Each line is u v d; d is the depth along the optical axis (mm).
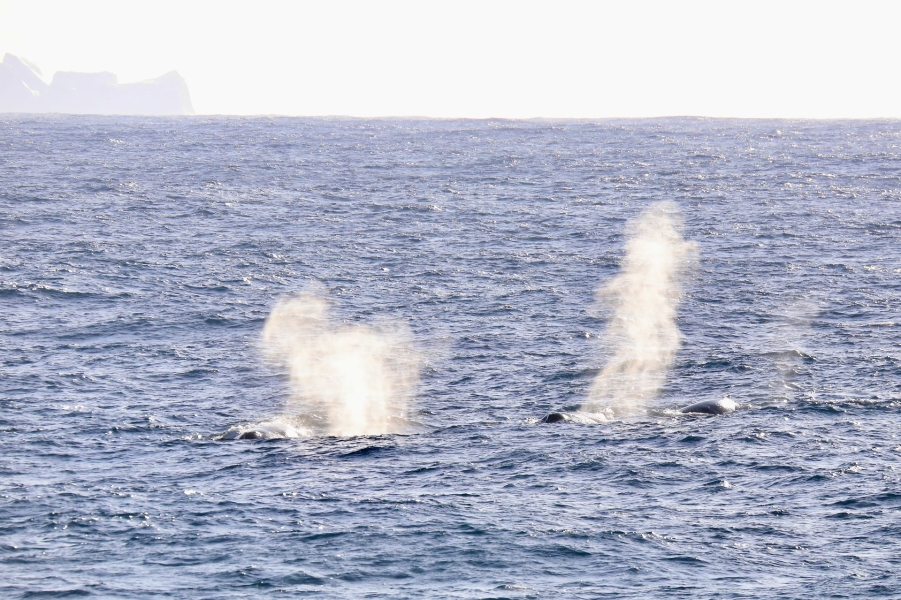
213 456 155375
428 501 134875
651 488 139750
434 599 107000
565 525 126250
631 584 110312
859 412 175875
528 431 168750
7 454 153875
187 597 107562
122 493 137750
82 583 110562
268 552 118562
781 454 152875
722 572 113062
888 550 117875
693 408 179250
